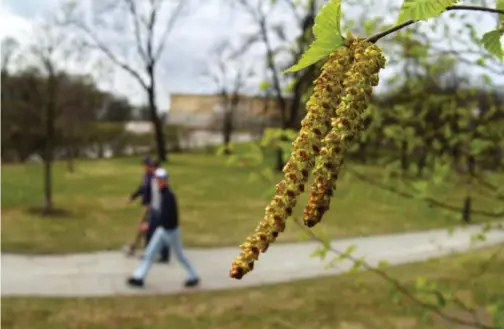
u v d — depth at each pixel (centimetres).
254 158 425
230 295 1097
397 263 1295
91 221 1867
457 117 532
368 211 1986
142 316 964
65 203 2245
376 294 1070
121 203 2298
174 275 1228
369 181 450
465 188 455
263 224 96
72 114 2066
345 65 103
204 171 3684
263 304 1041
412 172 472
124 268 1273
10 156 2692
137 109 4888
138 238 1398
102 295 1072
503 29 133
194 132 6144
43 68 2016
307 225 95
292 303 1042
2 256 1348
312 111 100
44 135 2022
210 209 2230
